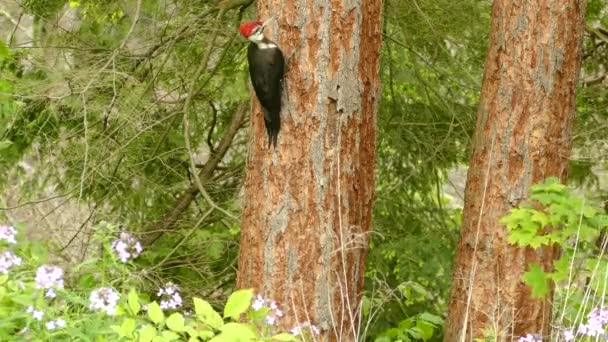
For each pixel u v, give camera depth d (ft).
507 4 37.24
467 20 49.80
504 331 30.55
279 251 32.78
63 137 51.16
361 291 33.96
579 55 37.58
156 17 49.98
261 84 31.17
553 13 36.55
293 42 31.81
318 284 32.68
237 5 46.52
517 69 36.96
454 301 38.75
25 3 51.42
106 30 50.16
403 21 50.11
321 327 32.76
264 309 23.24
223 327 19.57
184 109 44.32
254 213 33.37
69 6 50.37
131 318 19.65
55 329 19.24
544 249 36.70
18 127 50.49
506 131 37.17
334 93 32.01
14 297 19.08
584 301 25.62
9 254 20.40
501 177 37.24
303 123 32.09
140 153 50.72
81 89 44.60
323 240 32.58
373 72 33.09
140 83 46.78
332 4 31.73
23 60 51.16
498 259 37.09
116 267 20.88
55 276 19.22
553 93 36.86
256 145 33.24
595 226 28.25
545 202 28.71
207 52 44.80
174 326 19.72
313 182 32.35
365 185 33.37
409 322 35.04
